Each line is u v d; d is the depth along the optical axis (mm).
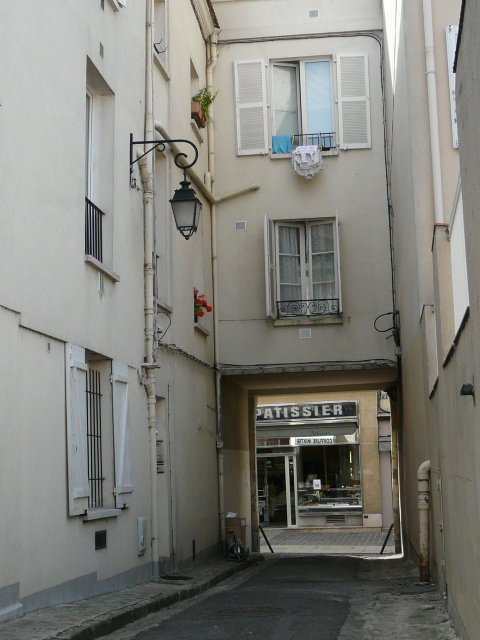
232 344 18766
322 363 18547
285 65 19781
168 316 14617
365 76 19312
